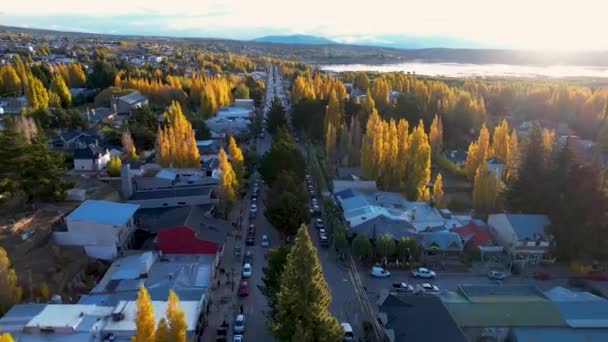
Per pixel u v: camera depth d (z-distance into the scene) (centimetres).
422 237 6419
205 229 6228
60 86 14312
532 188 7156
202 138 12112
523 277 6053
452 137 13175
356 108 13475
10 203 6312
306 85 17038
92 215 5900
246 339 4594
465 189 9438
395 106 13350
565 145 7456
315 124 12950
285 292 3647
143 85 16275
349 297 5431
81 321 4141
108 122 12544
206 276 5347
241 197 8631
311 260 3572
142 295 3269
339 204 7869
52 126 11412
